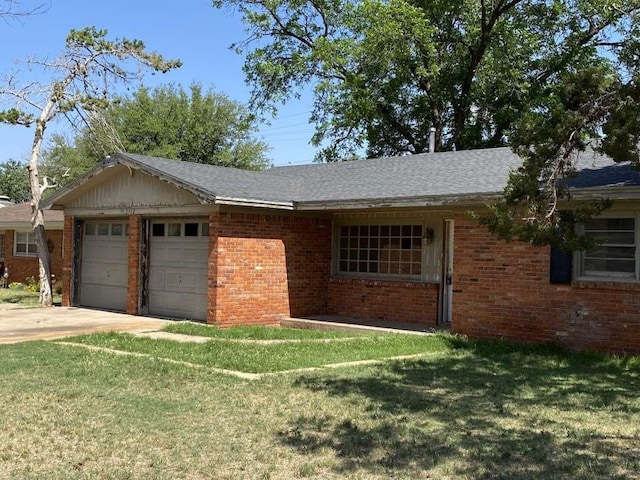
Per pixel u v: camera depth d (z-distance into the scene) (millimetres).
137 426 6523
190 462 5500
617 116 8555
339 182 16047
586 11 28594
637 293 10797
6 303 20125
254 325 14734
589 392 8383
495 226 9016
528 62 30500
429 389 8406
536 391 8406
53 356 10219
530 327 11984
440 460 5609
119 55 20969
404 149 34875
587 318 11320
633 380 9172
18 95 19828
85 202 17547
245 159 48750
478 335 12641
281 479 5152
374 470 5352
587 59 29250
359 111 31031
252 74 33844
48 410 7062
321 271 16250
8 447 5836
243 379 8773
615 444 6164
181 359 10172
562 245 8836
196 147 47375
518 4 29875
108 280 17531
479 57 30078
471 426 6699
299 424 6668
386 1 30547
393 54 29328
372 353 11047
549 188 8883
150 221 16219
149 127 45719
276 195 14938
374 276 15805
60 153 44156
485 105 31250
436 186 13312
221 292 14172
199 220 15211
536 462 5605
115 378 8703
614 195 10211
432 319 14547
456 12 30625
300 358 10453
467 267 12820
